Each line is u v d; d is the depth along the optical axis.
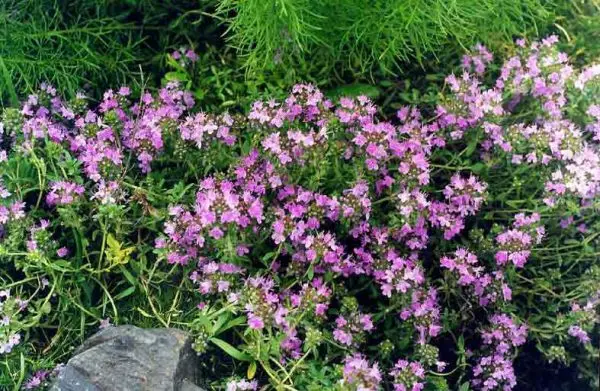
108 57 0.45
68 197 0.35
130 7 0.47
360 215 0.36
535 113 0.42
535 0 0.46
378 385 0.32
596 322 0.40
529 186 0.40
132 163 0.40
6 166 0.37
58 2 0.46
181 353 0.33
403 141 0.39
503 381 0.38
